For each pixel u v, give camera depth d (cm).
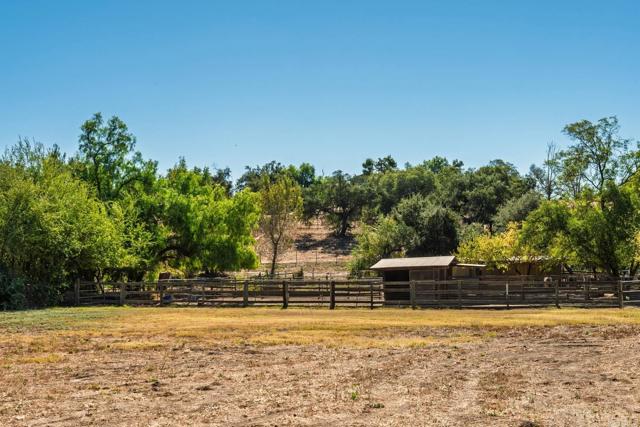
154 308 3550
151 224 5028
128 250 4359
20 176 3831
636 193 4166
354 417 966
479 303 3419
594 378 1295
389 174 12625
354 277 6044
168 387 1241
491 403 1060
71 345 1914
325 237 11575
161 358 1647
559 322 2462
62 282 3953
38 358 1648
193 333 2197
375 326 2397
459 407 1032
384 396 1127
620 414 978
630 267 4256
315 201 11888
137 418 980
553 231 4134
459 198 9981
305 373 1388
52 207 3859
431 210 6881
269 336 2105
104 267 4269
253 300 3747
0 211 3650
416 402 1073
